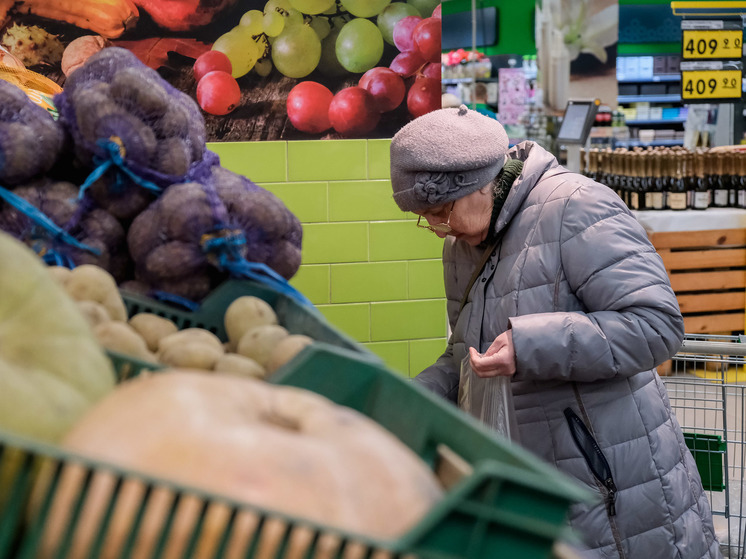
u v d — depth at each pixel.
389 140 3.17
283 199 3.14
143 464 0.44
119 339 0.79
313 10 3.03
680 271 5.63
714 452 2.52
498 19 5.82
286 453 0.46
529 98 5.89
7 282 0.56
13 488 0.42
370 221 3.23
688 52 5.87
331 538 0.42
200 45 2.97
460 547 0.42
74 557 0.42
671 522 1.86
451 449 0.60
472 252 2.11
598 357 1.75
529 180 1.89
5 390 0.49
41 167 1.09
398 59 3.11
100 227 1.10
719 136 6.07
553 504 0.44
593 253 1.81
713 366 5.22
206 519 0.42
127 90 1.11
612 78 5.88
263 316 0.96
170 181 1.11
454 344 2.13
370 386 0.70
